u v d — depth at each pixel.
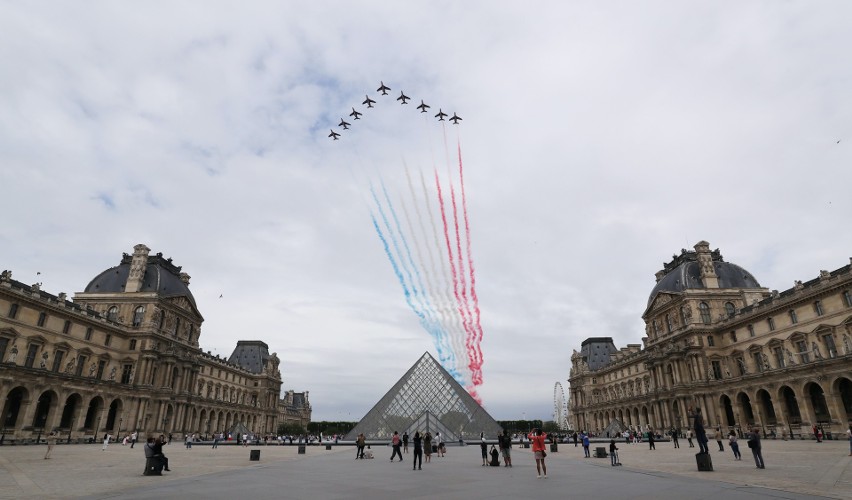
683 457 46.72
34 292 87.12
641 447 72.50
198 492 22.86
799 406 78.88
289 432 195.50
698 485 23.64
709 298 107.31
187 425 123.88
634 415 138.25
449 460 45.66
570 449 72.06
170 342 118.88
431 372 97.56
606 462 42.28
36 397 82.00
